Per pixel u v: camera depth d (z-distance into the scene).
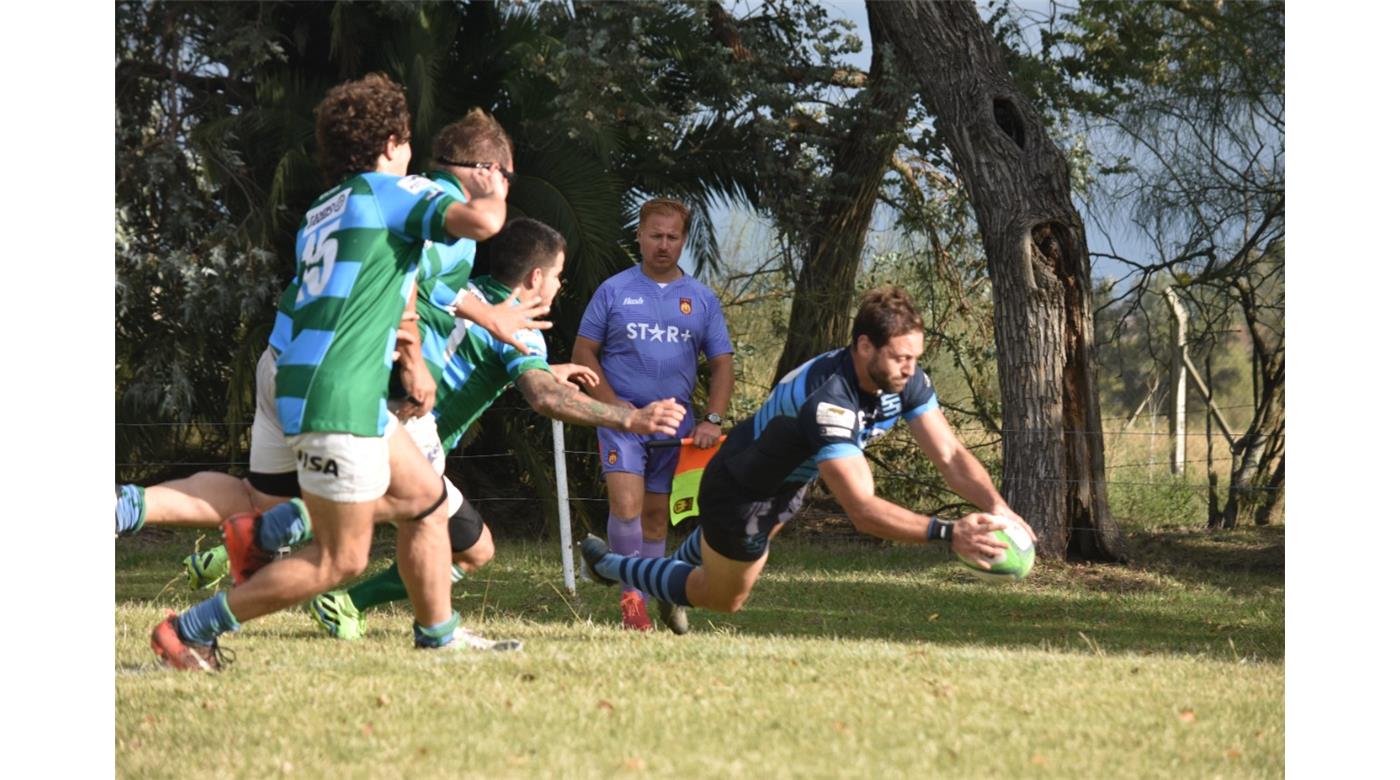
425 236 16.42
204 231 52.09
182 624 18.06
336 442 16.36
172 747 13.97
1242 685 18.22
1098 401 45.22
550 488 52.06
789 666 18.56
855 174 56.12
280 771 13.05
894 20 46.09
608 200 51.00
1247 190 53.22
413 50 50.88
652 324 28.09
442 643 20.03
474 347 20.67
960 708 15.88
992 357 58.97
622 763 13.23
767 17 57.16
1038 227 44.66
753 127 53.88
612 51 48.47
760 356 60.31
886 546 50.25
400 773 12.95
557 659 18.94
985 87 45.28
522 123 52.62
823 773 12.95
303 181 51.12
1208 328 57.25
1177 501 60.41
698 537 21.66
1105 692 17.19
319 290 16.50
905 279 60.81
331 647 20.69
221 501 19.30
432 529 19.33
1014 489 44.50
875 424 18.00
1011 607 36.47
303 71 55.41
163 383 50.22
